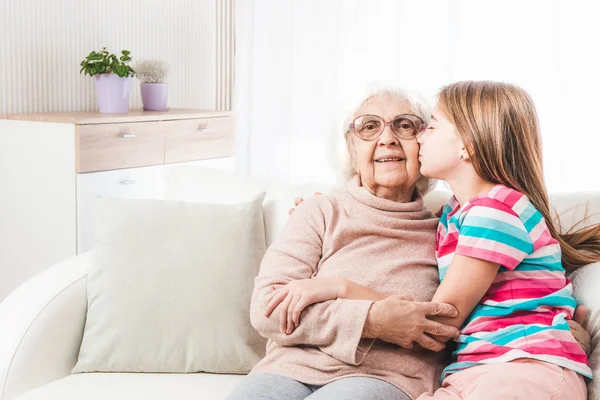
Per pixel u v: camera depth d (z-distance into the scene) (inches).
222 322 72.2
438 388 61.7
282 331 60.7
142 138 138.4
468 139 62.1
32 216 132.9
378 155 66.8
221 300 72.6
